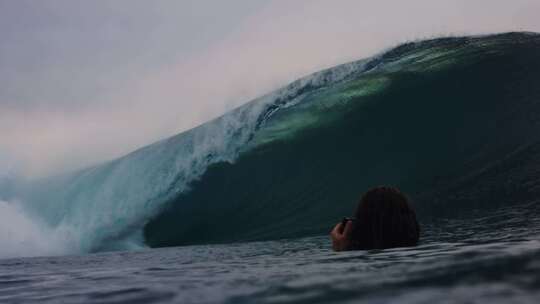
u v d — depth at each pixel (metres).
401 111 22.47
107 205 23.17
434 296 1.41
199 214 21.86
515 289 1.42
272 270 2.58
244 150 22.88
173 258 8.40
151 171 23.27
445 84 22.78
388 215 3.77
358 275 1.96
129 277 2.87
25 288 2.67
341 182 20.86
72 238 22.97
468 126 20.77
